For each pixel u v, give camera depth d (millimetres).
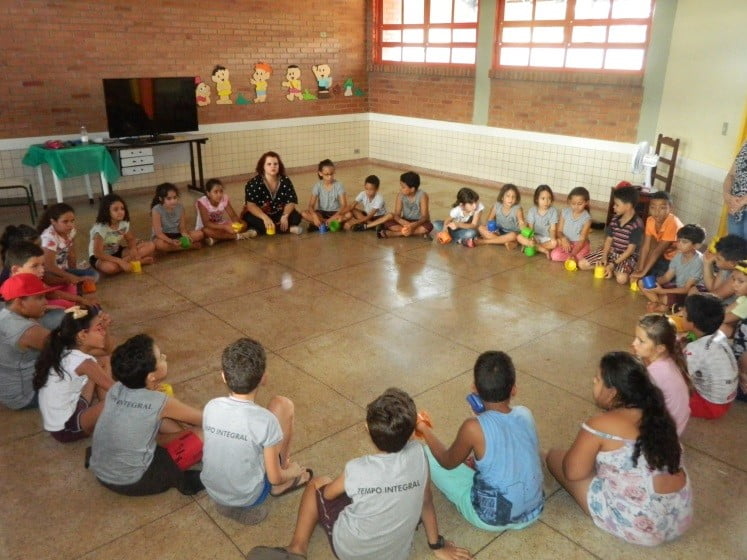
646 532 2322
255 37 8875
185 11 8148
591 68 7633
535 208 5879
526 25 8133
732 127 5582
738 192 4555
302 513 2340
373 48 10125
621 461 2287
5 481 2770
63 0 7230
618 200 5156
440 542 2338
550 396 3453
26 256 3494
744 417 3287
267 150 9500
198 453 2734
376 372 3699
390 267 5535
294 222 6559
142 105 7629
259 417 2373
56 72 7406
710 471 2855
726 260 3955
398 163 10328
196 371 3705
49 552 2375
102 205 5191
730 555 2381
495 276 5332
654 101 7059
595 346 4047
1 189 7082
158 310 4578
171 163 8211
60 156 6922
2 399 3256
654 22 6891
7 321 3150
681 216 6547
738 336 3363
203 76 8555
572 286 5109
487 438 2289
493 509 2371
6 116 7207
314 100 9781
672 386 2721
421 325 4348
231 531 2504
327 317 4473
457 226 6195
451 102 9250
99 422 2586
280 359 3848
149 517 2572
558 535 2484
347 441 3051
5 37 6977
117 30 7695
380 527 2092
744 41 5449
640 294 4930
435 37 9305
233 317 4465
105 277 5227
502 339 4141
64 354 2891
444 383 3586
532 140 8398
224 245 6148
